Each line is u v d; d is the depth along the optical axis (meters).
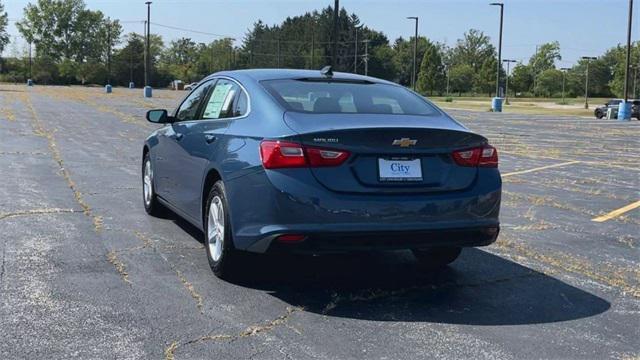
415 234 4.73
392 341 4.17
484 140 5.12
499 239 7.03
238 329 4.27
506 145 18.66
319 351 3.96
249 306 4.71
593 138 22.25
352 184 4.64
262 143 4.75
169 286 5.07
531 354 4.04
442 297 5.09
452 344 4.16
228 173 5.05
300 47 140.88
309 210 4.54
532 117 38.41
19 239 6.28
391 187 4.72
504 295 5.19
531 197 9.77
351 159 4.65
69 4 128.38
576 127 28.92
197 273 5.44
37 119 21.78
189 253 6.03
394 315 4.64
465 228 4.89
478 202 4.95
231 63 140.75
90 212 7.63
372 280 5.47
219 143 5.39
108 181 9.84
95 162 11.90
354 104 5.32
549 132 24.95
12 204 7.88
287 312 4.62
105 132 17.95
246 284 5.20
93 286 5.00
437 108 5.67
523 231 7.44
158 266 5.59
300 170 4.58
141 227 6.99
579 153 16.73
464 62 147.88
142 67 118.50
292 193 4.53
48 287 4.93
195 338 4.09
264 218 4.63
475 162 5.03
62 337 4.03
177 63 150.62
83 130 18.34
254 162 4.75
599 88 125.12
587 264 6.14
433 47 118.50
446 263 5.83
